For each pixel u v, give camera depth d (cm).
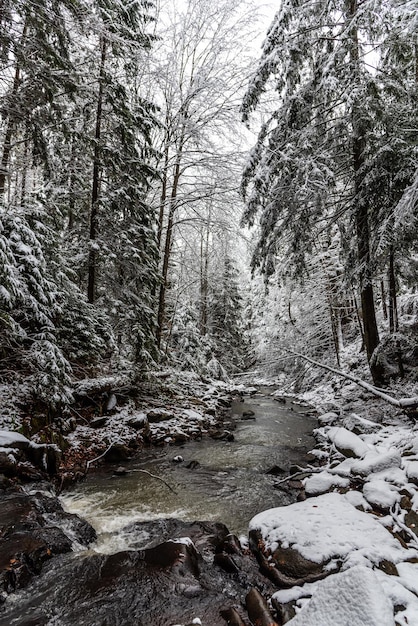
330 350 1644
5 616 274
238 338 2539
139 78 1236
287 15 851
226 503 551
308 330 1642
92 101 991
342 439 624
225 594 310
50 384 652
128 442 795
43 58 698
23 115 748
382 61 851
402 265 992
